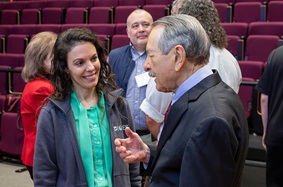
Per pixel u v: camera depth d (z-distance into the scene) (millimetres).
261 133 3322
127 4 6215
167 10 5348
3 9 7473
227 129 912
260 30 4340
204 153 907
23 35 5672
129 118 1424
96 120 1349
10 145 3447
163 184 1016
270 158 1812
